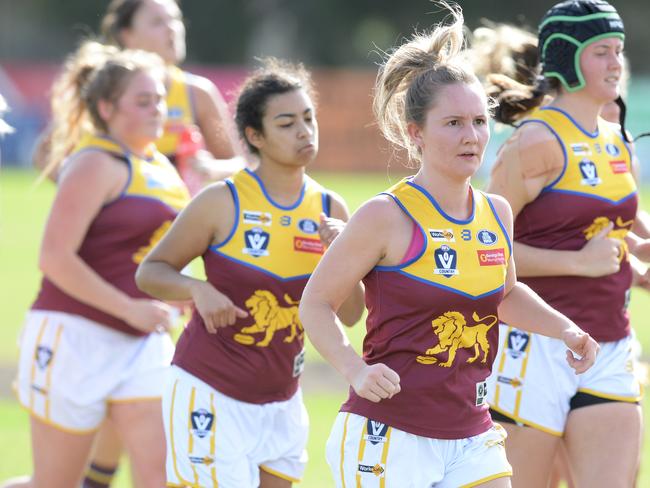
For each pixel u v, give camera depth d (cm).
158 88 1998
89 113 2002
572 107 1766
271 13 16850
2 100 1891
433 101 1392
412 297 1391
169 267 1703
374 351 1433
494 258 1428
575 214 1742
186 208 1702
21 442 2742
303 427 1781
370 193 9100
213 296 1630
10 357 3784
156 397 1966
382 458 1416
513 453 1753
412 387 1406
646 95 10494
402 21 17138
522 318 1523
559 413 1742
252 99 1684
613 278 1767
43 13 18025
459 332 1408
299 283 1700
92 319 1952
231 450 1692
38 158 2453
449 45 1476
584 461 1736
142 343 1978
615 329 1767
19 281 5538
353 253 1396
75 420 1950
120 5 2506
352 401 1452
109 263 1962
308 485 2364
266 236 1689
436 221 1407
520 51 1969
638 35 16338
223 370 1694
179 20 2534
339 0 16938
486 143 1412
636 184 1853
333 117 12000
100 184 1931
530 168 1738
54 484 1977
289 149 1672
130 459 1986
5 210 8875
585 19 1716
